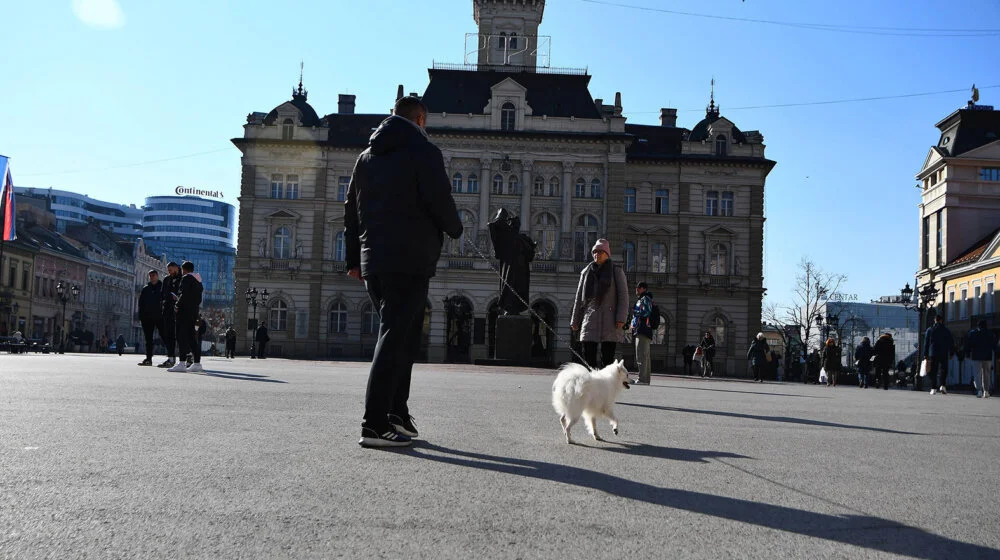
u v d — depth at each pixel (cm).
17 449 537
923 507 454
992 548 370
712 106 6925
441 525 375
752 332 6266
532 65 6494
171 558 314
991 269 5159
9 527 350
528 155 6019
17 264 7675
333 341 6144
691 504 436
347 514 389
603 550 343
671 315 6303
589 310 1152
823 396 1748
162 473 470
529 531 370
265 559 317
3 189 5662
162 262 13162
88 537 339
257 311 6147
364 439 590
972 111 5984
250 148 6206
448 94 6188
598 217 6050
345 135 6334
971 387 4372
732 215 6366
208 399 933
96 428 647
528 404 1022
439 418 817
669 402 1222
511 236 2684
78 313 9275
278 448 573
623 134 5997
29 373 1391
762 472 551
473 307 5888
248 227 6169
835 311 9694
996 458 677
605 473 521
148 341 1986
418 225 618
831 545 363
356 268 677
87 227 10688
